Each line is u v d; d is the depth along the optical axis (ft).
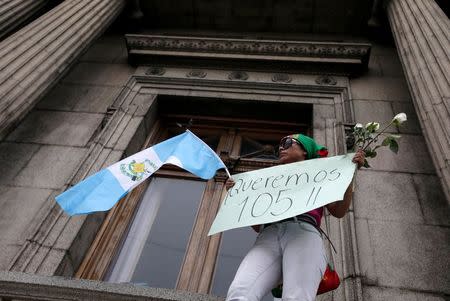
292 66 25.77
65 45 23.67
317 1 30.12
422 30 21.94
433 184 18.15
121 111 23.21
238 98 24.14
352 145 19.81
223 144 23.54
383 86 24.45
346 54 25.38
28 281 12.53
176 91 24.98
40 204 18.30
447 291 14.14
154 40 27.40
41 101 24.94
